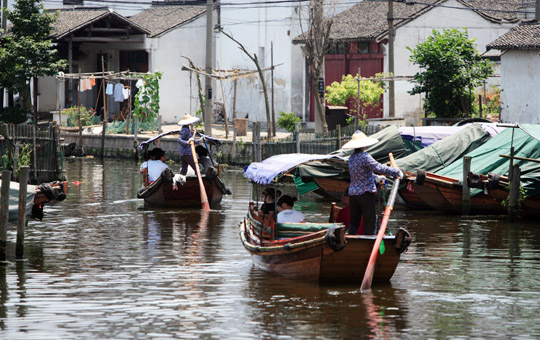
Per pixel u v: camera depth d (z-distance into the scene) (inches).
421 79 1635.1
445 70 1603.1
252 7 2274.9
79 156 1945.1
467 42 1632.6
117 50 2379.4
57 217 983.0
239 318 522.3
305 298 573.0
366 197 614.2
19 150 1295.5
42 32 2026.3
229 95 2358.5
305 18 1998.0
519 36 1633.9
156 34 2279.8
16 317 523.5
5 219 694.5
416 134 1218.0
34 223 934.4
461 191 999.0
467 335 488.4
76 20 2244.1
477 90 1900.8
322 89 1708.9
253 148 1557.6
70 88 2257.6
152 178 1114.7
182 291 597.0
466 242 818.2
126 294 588.1
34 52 1963.6
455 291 599.8
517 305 560.4
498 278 647.1
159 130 1865.2
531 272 671.1
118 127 2004.2
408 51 1971.0
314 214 1029.8
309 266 611.5
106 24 2255.2
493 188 962.1
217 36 2394.2
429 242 816.9
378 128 1408.7
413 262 712.4
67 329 497.0
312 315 529.3
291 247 612.7
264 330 495.8
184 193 1067.3
